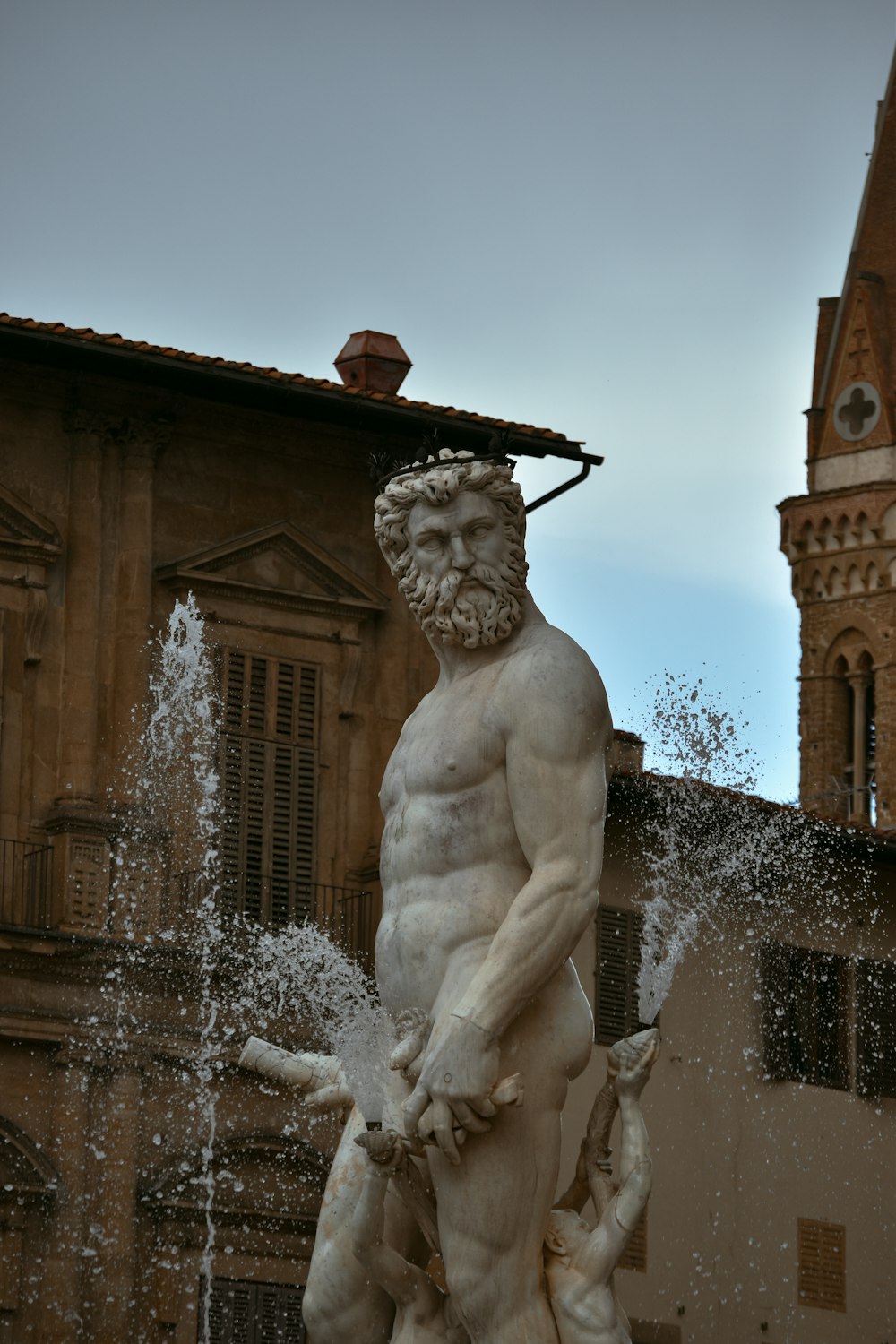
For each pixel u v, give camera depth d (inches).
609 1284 448.8
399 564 466.6
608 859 1945.1
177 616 1950.1
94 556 1936.5
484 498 461.4
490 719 451.8
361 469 2059.5
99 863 1860.2
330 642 2030.0
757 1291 2016.5
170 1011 1846.7
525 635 463.2
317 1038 1887.3
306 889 1972.2
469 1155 441.4
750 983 2043.6
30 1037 1790.1
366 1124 446.0
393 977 454.0
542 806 446.9
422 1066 439.8
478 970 442.3
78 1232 1786.4
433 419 1979.6
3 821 1867.6
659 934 1963.6
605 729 456.4
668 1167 1973.4
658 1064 1978.3
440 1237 447.2
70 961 1822.1
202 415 1990.7
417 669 2070.6
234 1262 1825.8
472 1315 443.5
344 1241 458.9
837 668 4306.1
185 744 1937.7
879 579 4284.0
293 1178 1854.1
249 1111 1850.4
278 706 1994.3
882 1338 2090.3
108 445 1953.7
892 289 4350.4
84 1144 1801.2
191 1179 1819.6
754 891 2047.2
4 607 1902.1
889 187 4377.5
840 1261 2078.0
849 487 4306.1
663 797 1959.9
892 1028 2133.4
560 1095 447.5
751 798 1994.3
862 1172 2096.5
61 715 1907.0
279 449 2023.9
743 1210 2012.8
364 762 2031.3
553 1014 447.2
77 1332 1774.1
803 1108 2063.2
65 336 1859.0
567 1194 463.8
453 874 452.1
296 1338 1839.3
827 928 2105.1
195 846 1921.8
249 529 2001.7
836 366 4355.3
